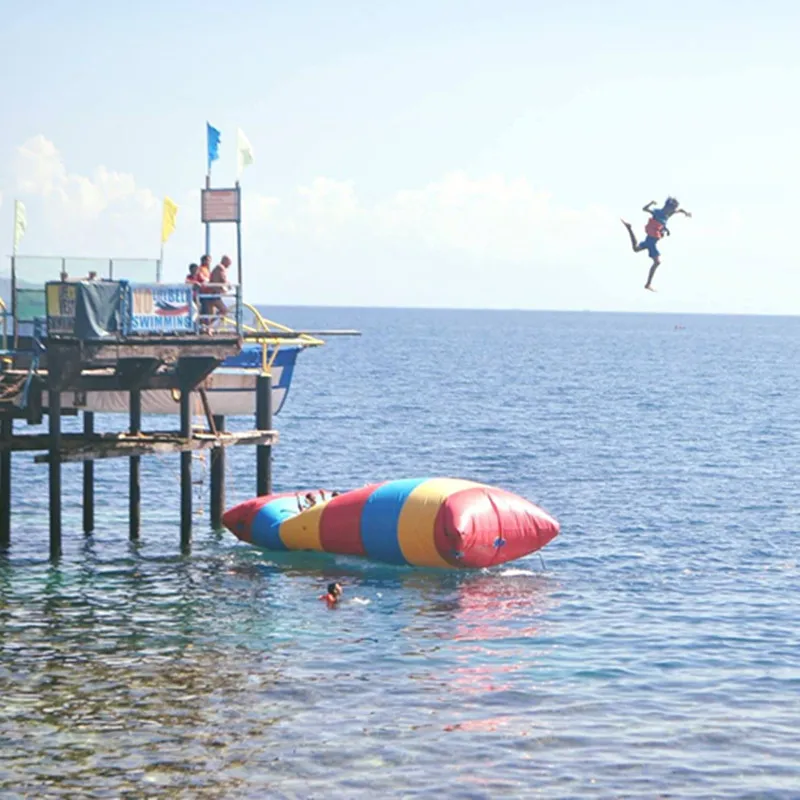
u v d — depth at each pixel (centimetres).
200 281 4756
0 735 2855
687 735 2934
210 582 4356
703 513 6112
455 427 10669
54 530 4575
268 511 4850
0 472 4928
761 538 5434
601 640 3703
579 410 12669
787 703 3166
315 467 8000
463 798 2578
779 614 4038
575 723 3002
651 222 3212
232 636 3684
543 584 4397
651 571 4669
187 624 3812
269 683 3256
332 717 3012
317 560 4672
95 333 4362
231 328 4891
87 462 5250
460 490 4491
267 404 5156
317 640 3653
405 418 11438
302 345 5681
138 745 2817
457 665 3434
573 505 6375
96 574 4462
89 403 5478
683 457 8662
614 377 18762
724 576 4606
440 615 3941
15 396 4638
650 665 3462
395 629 3778
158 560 4706
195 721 2970
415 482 4612
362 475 7700
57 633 3694
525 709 3094
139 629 3750
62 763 2711
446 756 2789
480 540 4391
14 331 4656
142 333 4503
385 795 2584
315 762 2744
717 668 3447
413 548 4425
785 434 10531
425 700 3144
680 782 2675
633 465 8162
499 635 3734
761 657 3556
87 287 4341
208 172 4747
